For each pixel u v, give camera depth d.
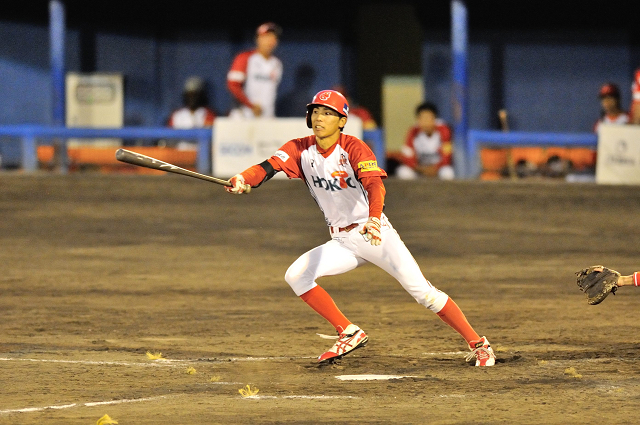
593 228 50.38
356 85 85.06
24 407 20.56
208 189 61.72
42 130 67.06
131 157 22.81
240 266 41.28
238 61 67.75
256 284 37.53
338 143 24.17
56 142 67.38
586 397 21.22
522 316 31.64
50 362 25.17
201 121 71.88
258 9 84.44
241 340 28.27
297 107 85.19
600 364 24.67
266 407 20.58
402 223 52.12
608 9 82.00
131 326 30.22
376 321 31.08
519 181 63.62
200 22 84.69
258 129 64.25
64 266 41.09
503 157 65.19
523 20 82.44
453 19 71.25
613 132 62.69
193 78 85.06
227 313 32.34
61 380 23.14
